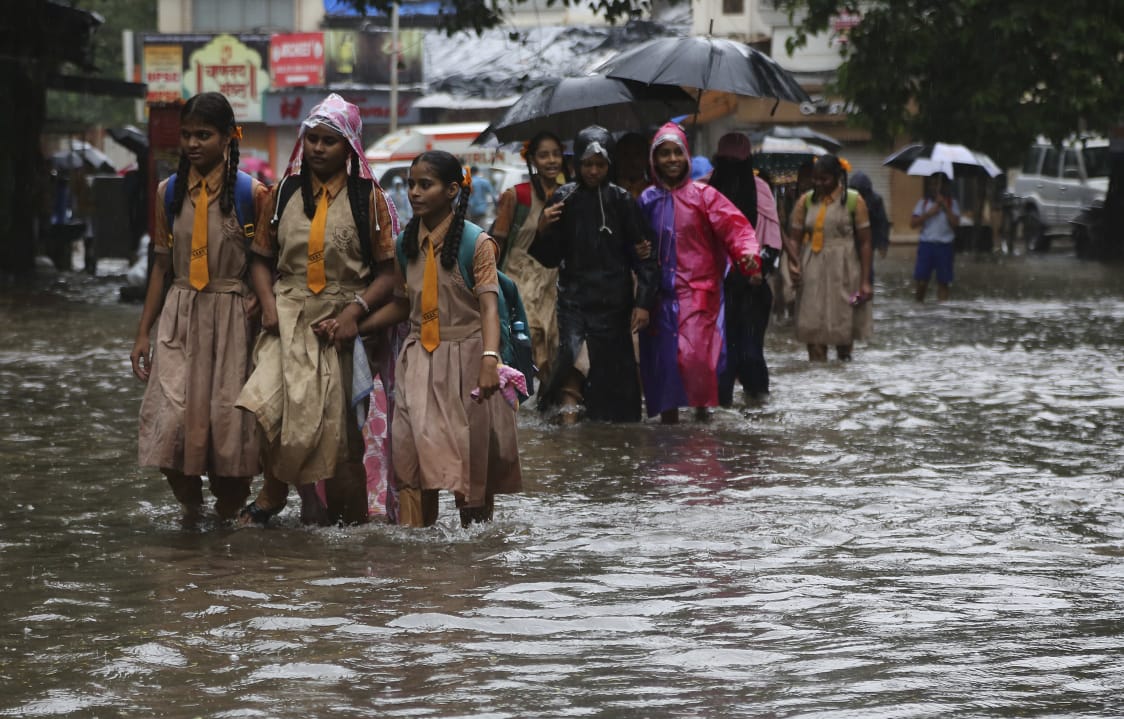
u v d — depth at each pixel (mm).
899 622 14648
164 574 16531
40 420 28562
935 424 28922
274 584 16078
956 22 79125
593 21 144625
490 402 19094
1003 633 14242
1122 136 104625
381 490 19469
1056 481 22703
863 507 20547
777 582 16281
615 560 17359
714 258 28781
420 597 15516
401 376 19031
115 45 161250
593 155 28266
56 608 15023
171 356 19188
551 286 30047
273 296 18969
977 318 56469
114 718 11680
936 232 64500
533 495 21562
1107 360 41281
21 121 76438
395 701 12133
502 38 143000
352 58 145000
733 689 12461
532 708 11953
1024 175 112500
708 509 20391
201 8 153875
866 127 82688
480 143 34062
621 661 13297
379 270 19078
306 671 12938
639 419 29438
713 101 47094
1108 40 76688
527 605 15227
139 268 60812
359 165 18891
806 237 40688
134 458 24453
